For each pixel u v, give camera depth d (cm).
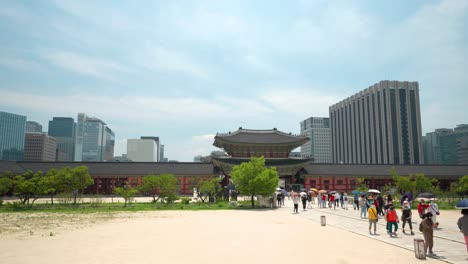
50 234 2562
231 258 1806
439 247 2045
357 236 2475
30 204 5469
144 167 8875
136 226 3050
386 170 9369
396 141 18212
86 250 2011
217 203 5912
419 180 5791
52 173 5838
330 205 5081
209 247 2092
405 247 2048
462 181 5938
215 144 9738
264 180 4981
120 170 8662
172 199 5650
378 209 3650
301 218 3675
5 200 6581
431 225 1862
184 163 9162
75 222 3334
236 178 5262
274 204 5188
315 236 2483
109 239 2380
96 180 8419
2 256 1858
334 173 9081
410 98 18850
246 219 3597
